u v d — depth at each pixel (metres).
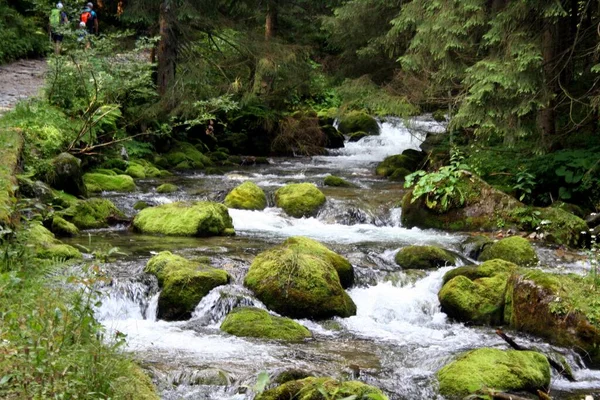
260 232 12.29
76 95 15.91
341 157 22.11
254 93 20.62
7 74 20.39
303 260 8.74
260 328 7.67
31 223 7.33
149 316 8.41
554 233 11.77
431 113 24.80
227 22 20.44
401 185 16.73
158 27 20.06
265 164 20.38
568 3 13.38
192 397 5.90
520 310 8.17
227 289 8.50
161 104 18.92
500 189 13.48
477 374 6.28
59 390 4.17
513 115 13.16
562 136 14.22
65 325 4.74
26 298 5.19
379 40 17.41
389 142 24.09
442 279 9.45
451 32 13.84
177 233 11.59
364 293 9.28
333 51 24.11
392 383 6.35
